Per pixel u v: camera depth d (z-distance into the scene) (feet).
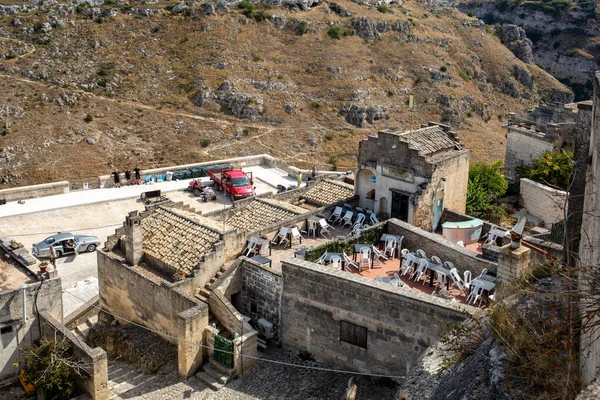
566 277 39.91
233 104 327.88
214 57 350.43
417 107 352.69
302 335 87.51
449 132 120.67
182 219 103.24
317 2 408.87
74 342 81.76
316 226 112.16
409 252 94.43
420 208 108.78
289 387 80.43
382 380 80.02
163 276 95.61
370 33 388.37
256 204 118.93
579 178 62.75
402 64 375.04
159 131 303.07
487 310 54.60
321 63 361.10
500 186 134.72
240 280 94.38
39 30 342.64
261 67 351.67
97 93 319.06
